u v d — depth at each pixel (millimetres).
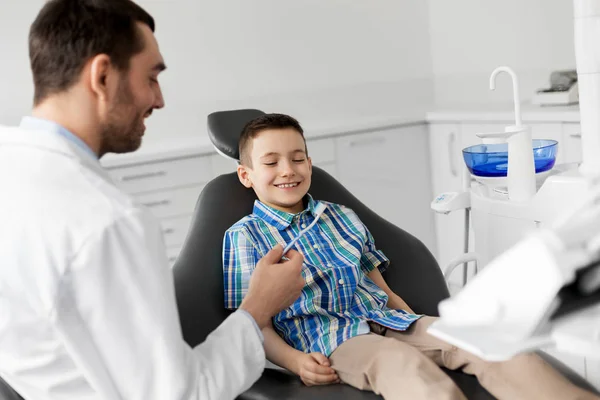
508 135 1667
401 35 3984
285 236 1771
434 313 1831
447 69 3984
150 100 1211
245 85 3664
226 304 1707
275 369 1621
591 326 796
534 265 789
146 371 1080
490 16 3672
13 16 3246
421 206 3662
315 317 1649
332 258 1747
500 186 1829
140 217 1087
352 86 3902
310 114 3828
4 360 1106
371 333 1587
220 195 1841
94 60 1121
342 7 3834
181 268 1718
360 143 3459
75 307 1060
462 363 1502
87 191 1078
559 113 2867
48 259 1039
